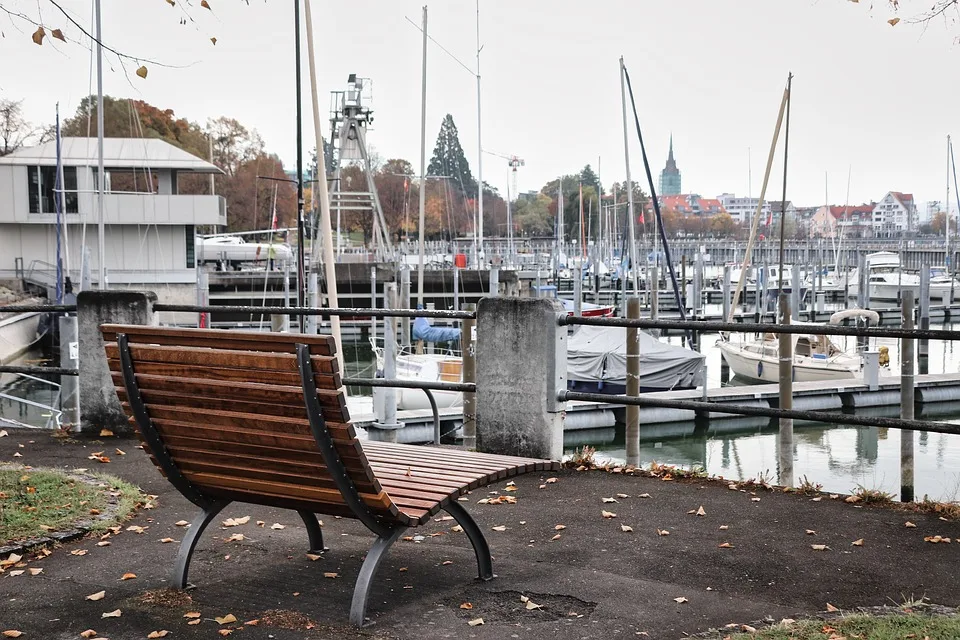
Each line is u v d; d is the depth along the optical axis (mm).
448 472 5277
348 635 4465
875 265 89062
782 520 6395
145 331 4695
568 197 134125
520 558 5645
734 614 4723
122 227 52375
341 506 4625
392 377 20484
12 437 9211
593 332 33031
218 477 4930
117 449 8633
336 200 53031
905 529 6164
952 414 30062
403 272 48719
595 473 7832
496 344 8031
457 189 139750
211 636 4461
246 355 4410
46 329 46938
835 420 6844
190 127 92750
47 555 5695
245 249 62844
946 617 4484
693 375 30922
